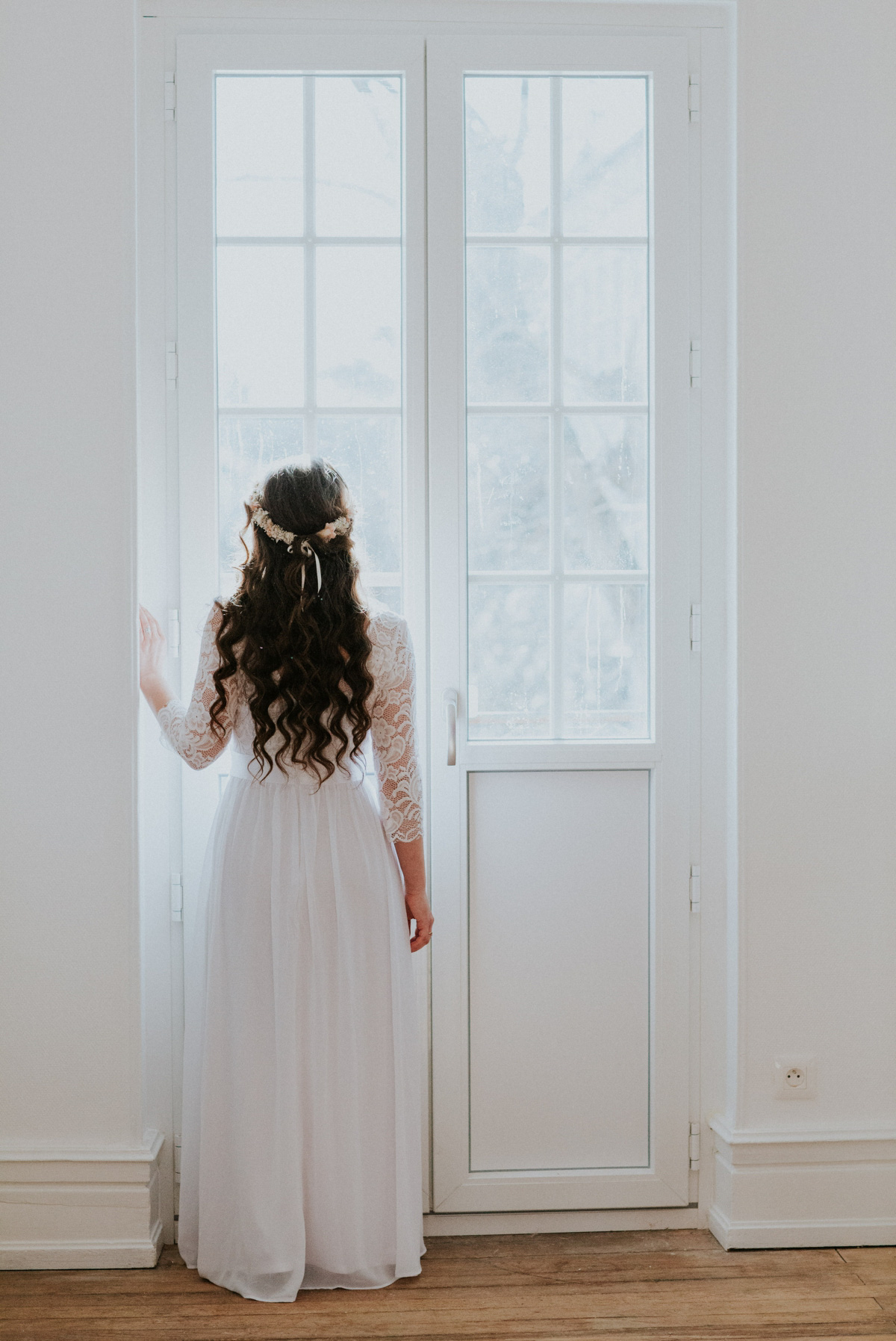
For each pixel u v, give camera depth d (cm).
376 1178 196
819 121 212
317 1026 189
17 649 204
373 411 219
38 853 205
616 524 223
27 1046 206
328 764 187
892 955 219
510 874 222
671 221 219
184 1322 186
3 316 201
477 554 222
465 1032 221
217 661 188
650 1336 184
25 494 203
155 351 213
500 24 216
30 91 201
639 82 220
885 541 216
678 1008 223
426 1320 188
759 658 215
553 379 221
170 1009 217
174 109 212
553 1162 224
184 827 216
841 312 214
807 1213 216
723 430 221
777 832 216
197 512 215
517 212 220
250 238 216
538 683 223
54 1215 205
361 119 216
